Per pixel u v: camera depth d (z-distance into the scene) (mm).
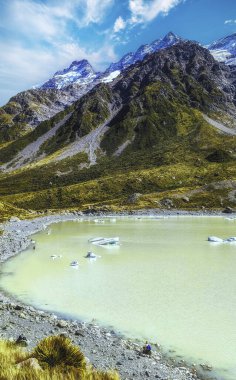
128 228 104312
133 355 23297
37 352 16344
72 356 16250
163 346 25422
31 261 56250
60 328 27531
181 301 34906
